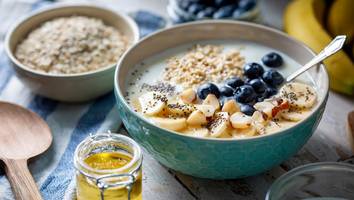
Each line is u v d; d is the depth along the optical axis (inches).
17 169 19.6
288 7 27.5
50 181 19.8
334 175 18.6
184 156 18.1
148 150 19.2
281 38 22.5
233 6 26.9
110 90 23.6
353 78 23.4
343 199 18.6
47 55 23.5
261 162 18.4
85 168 17.2
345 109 23.2
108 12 25.7
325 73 20.2
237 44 23.1
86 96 23.0
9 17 27.5
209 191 19.6
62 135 21.8
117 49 24.2
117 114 22.6
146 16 27.6
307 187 18.6
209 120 19.0
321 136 21.8
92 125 22.2
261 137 17.6
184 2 27.4
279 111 19.3
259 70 21.1
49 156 20.9
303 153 21.1
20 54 23.8
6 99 23.5
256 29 22.9
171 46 22.9
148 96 20.1
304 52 21.7
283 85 20.9
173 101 20.1
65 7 25.8
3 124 21.5
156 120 18.9
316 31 24.8
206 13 26.7
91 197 17.6
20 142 21.0
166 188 19.7
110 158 18.3
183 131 18.6
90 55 23.7
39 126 21.6
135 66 21.9
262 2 29.3
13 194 19.3
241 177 19.2
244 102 20.0
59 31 24.5
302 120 18.2
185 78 21.2
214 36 23.3
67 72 23.0
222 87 20.5
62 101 23.4
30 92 23.9
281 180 18.0
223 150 17.7
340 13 25.7
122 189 17.3
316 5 26.9
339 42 19.7
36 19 25.2
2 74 24.7
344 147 21.4
